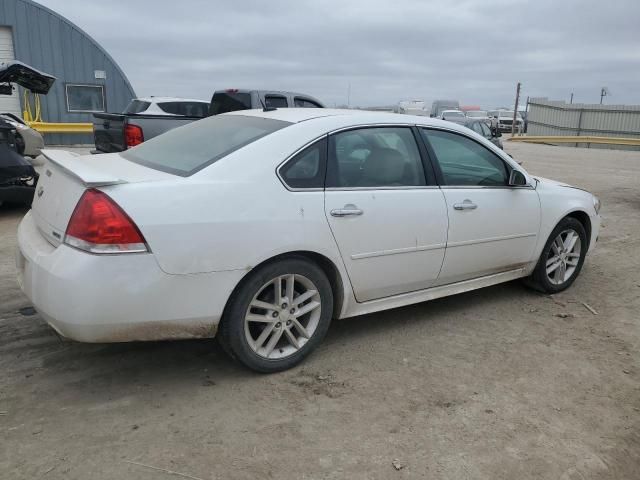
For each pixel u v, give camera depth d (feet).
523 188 15.39
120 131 31.50
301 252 11.27
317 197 11.37
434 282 13.80
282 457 8.89
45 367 11.43
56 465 8.49
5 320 13.56
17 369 11.30
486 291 17.12
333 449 9.14
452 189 13.69
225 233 10.16
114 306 9.39
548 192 16.10
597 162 70.18
